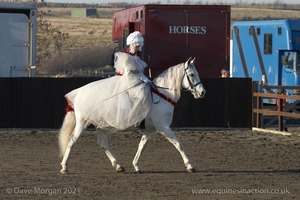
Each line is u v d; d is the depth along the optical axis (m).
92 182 13.73
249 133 22.06
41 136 21.00
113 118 14.27
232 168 15.53
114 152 17.88
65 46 78.69
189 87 14.62
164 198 12.27
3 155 17.27
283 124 22.44
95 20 120.69
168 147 18.80
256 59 31.06
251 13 132.25
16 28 23.86
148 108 14.28
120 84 14.38
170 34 25.81
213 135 21.52
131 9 27.91
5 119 22.34
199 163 16.20
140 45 14.67
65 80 22.47
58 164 15.95
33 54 23.95
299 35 28.36
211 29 26.00
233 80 23.11
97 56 65.94
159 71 25.88
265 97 22.70
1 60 23.81
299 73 28.42
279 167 15.74
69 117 14.74
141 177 14.32
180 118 22.95
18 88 22.36
